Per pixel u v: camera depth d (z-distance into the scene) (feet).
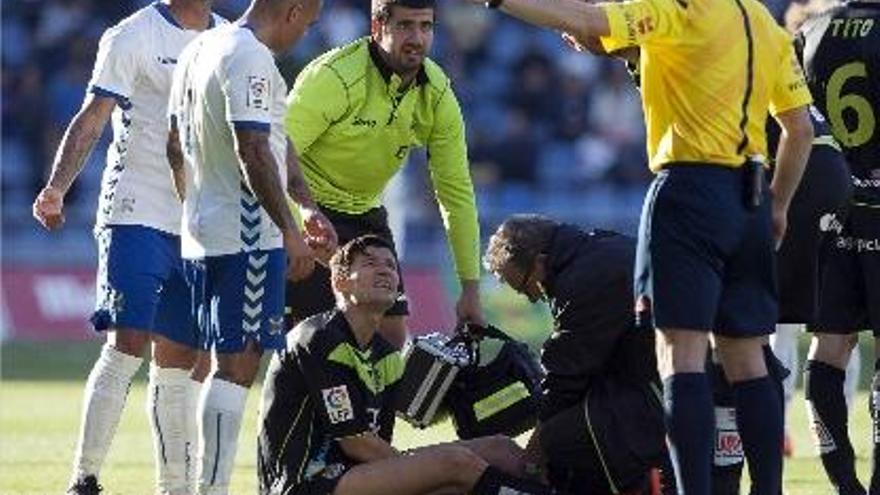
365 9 316.81
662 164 85.97
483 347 101.45
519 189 307.37
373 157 111.86
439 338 101.09
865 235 106.52
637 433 94.27
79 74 314.35
